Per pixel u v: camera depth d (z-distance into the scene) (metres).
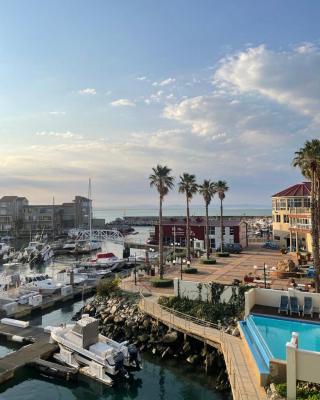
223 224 78.31
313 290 36.44
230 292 33.62
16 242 123.00
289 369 17.69
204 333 28.75
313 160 35.00
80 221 157.75
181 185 58.66
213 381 26.77
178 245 83.38
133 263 69.06
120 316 37.19
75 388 26.50
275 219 77.19
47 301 46.28
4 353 31.64
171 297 36.62
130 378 27.55
